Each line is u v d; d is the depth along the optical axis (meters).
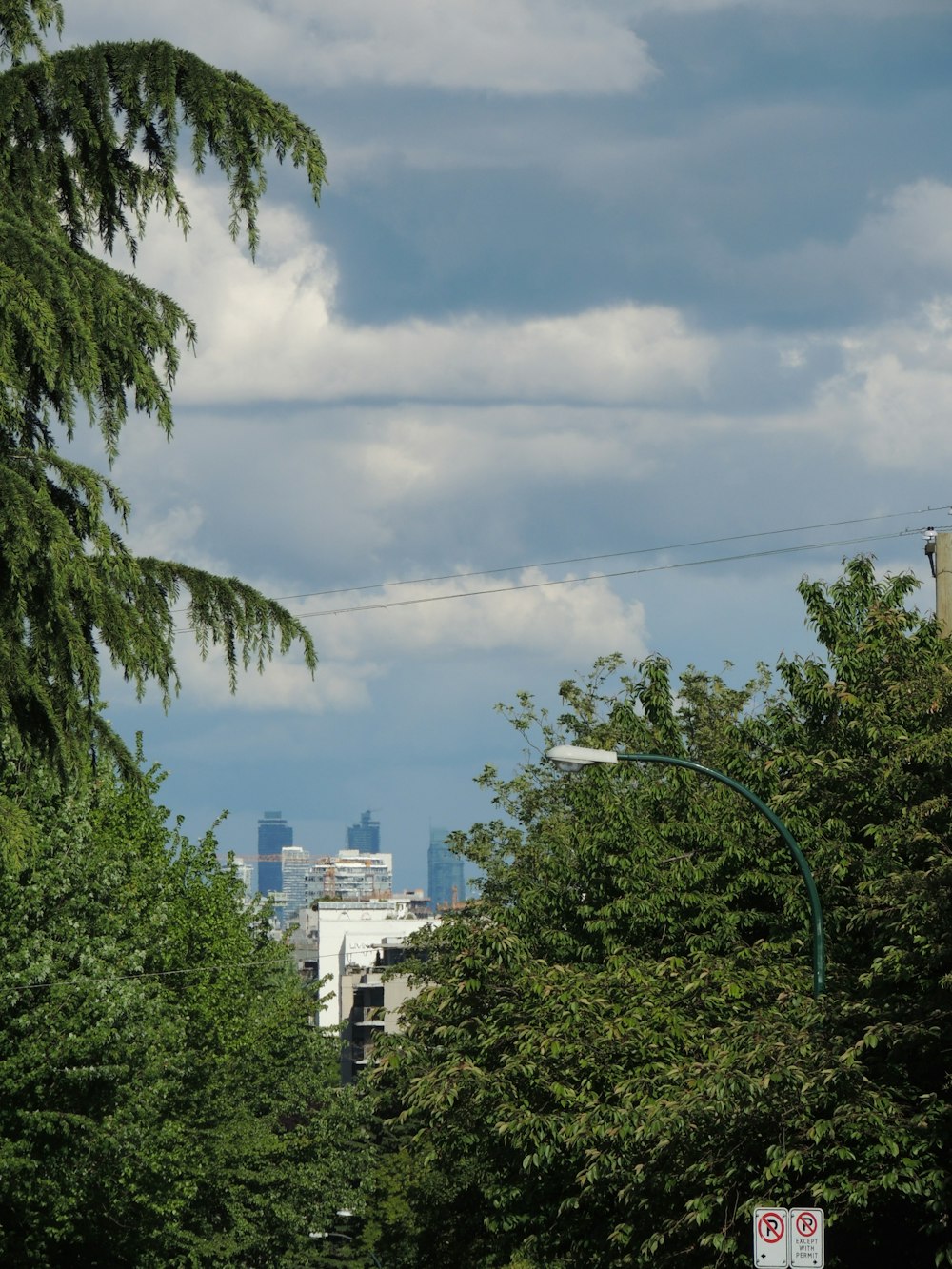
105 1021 57.22
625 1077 43.31
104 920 61.03
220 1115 85.50
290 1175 95.75
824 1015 39.53
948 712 47.03
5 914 58.31
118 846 70.44
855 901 49.09
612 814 54.75
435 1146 50.00
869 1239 42.00
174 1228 73.62
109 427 37.09
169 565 39.97
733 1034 41.84
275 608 41.00
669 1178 40.09
